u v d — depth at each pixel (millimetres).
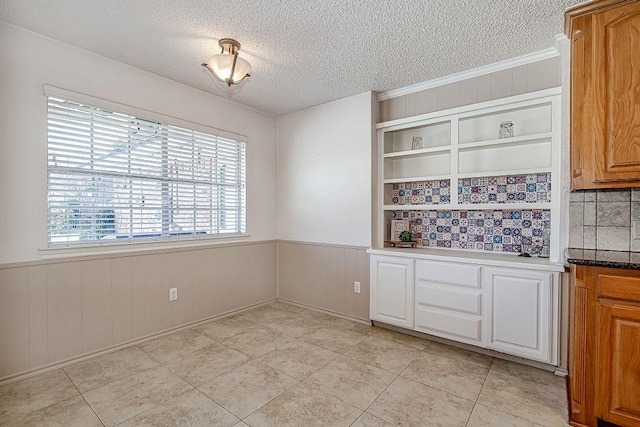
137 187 2764
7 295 2107
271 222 4027
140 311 2758
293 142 3912
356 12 1950
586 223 2143
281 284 4047
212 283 3332
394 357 2498
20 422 1709
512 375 2229
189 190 3156
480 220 2939
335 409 1841
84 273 2438
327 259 3578
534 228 2668
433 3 1859
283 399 1935
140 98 2740
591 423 1676
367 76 2879
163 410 1822
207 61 2369
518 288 2316
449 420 1748
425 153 3092
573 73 1882
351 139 3375
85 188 2463
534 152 2652
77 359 2393
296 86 3105
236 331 3027
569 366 2162
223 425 1702
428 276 2766
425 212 3264
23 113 2168
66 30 2166
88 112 2463
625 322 1598
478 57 2520
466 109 2738
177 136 3045
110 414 1783
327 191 3582
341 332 3014
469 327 2539
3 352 2090
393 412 1816
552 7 1888
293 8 1917
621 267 1576
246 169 3695
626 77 1726
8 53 2100
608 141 1775
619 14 1740
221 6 1898
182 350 2604
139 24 2092
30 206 2205
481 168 2900
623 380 1602
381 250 3078
